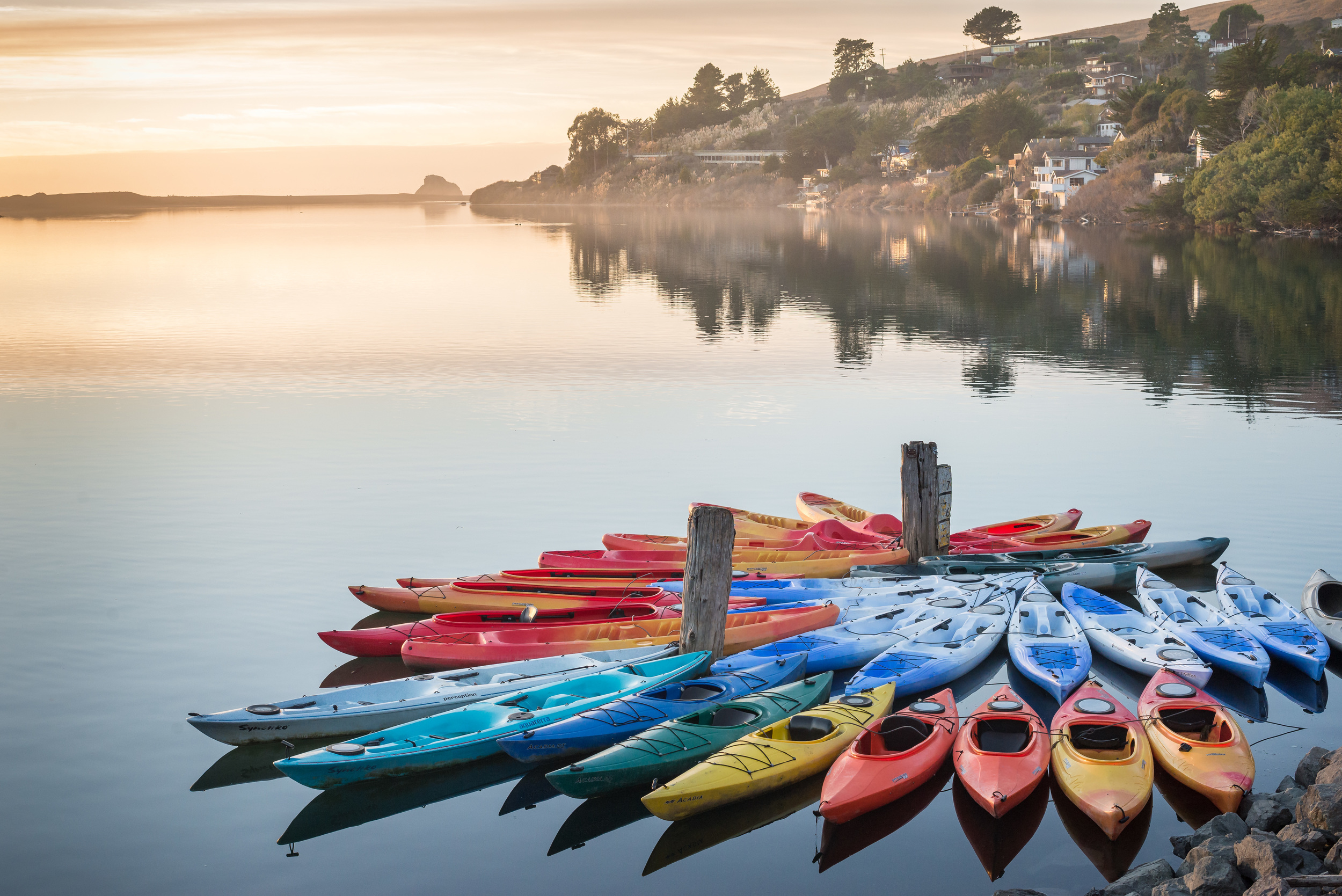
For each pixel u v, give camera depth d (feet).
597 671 46.09
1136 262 249.96
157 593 57.06
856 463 82.33
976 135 633.20
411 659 48.16
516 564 61.57
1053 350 133.69
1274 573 58.80
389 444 87.71
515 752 40.40
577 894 33.88
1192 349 131.64
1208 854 29.99
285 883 34.32
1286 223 310.24
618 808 39.19
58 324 160.66
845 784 36.94
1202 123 397.60
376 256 323.57
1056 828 36.65
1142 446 85.81
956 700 47.06
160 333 150.61
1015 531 65.87
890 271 249.14
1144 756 38.11
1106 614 53.26
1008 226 444.55
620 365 125.59
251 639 51.85
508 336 149.38
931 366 123.85
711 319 167.63
